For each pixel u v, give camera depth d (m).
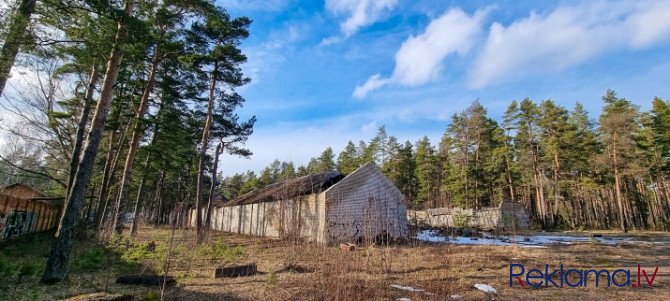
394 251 10.94
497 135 38.53
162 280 6.20
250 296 5.48
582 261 9.94
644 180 36.34
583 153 34.50
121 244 7.79
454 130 37.97
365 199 17.42
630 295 5.99
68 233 6.39
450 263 8.73
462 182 34.72
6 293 5.21
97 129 7.09
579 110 40.25
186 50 15.34
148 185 34.16
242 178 67.38
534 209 41.44
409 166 46.94
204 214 33.53
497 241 16.97
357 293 5.64
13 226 12.10
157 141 19.89
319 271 7.18
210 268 7.91
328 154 58.69
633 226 31.25
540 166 34.00
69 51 7.93
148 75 16.47
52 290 5.58
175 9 12.53
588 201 38.69
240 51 16.78
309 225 16.17
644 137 33.25
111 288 5.79
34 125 12.85
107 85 7.29
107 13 6.63
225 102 20.16
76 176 6.69
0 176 20.69
